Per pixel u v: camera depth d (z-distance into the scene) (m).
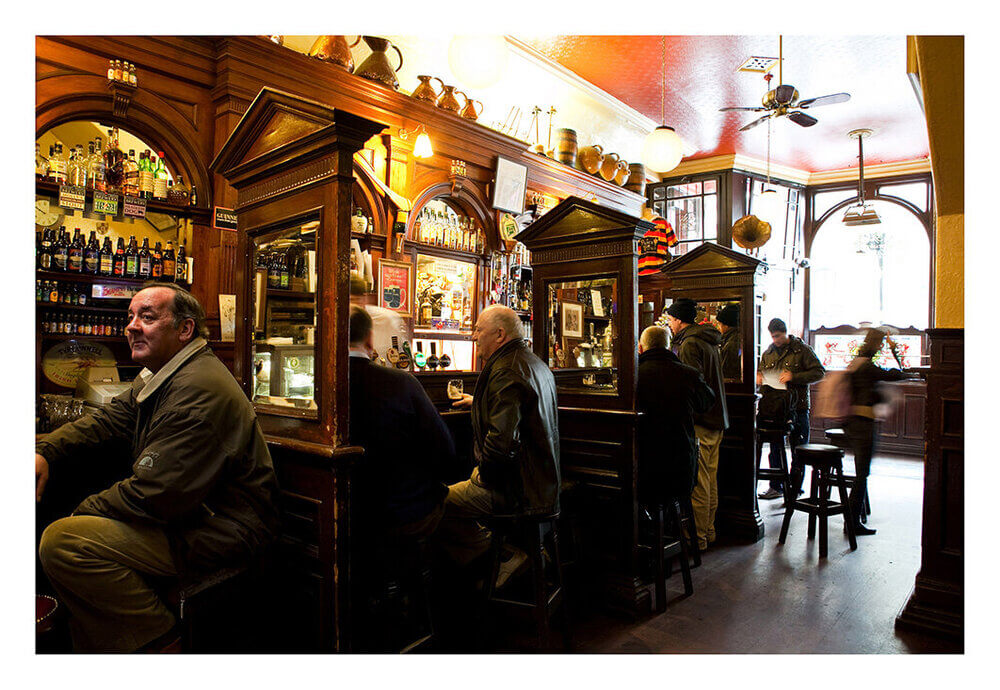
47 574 1.63
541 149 5.77
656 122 7.37
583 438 3.15
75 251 3.04
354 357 2.13
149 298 1.83
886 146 7.99
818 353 9.17
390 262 4.37
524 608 2.28
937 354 2.73
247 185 2.33
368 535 2.11
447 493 2.34
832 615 2.83
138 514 1.65
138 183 3.26
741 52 5.55
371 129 1.89
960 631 2.54
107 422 2.08
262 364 2.24
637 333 3.03
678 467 2.95
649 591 2.91
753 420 4.28
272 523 1.91
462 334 5.13
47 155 3.40
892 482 6.13
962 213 2.81
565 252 3.34
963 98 2.50
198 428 1.70
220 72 3.42
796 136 7.65
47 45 2.88
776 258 8.84
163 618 1.73
